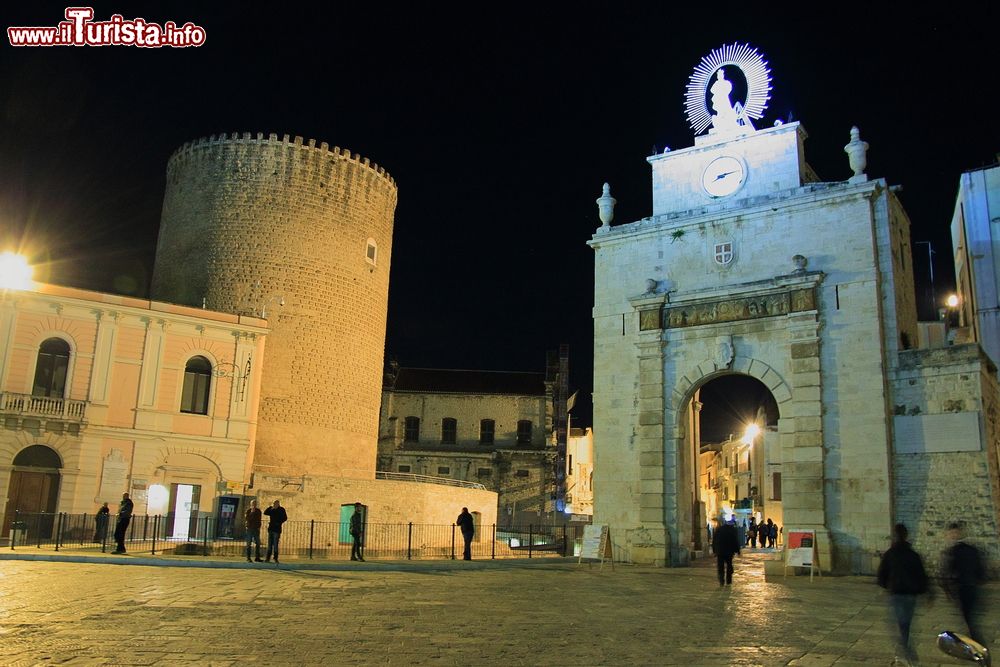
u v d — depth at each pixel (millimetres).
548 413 68438
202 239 48344
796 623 15406
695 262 33500
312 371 47656
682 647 12523
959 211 41344
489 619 15102
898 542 11859
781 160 32812
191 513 39219
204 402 40625
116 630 12750
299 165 49500
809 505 28875
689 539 32938
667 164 35531
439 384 71312
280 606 16250
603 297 35344
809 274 30359
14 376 36500
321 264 49156
